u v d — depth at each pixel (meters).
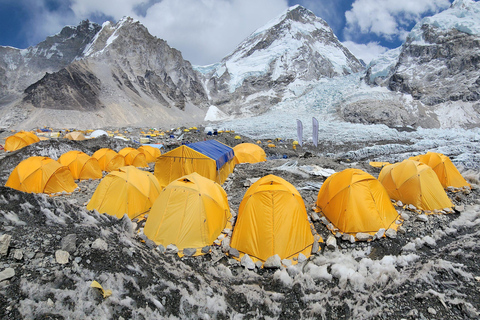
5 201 6.16
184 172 13.25
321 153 37.84
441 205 9.18
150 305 4.76
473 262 6.05
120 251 5.79
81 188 13.19
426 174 9.56
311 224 8.48
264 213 7.09
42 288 4.26
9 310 3.78
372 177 8.52
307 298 5.41
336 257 6.84
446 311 4.81
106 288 4.71
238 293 5.61
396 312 4.89
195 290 5.36
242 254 6.97
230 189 13.03
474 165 18.02
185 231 7.23
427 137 44.78
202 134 46.16
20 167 11.96
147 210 9.42
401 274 5.92
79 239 5.58
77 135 32.16
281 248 6.77
